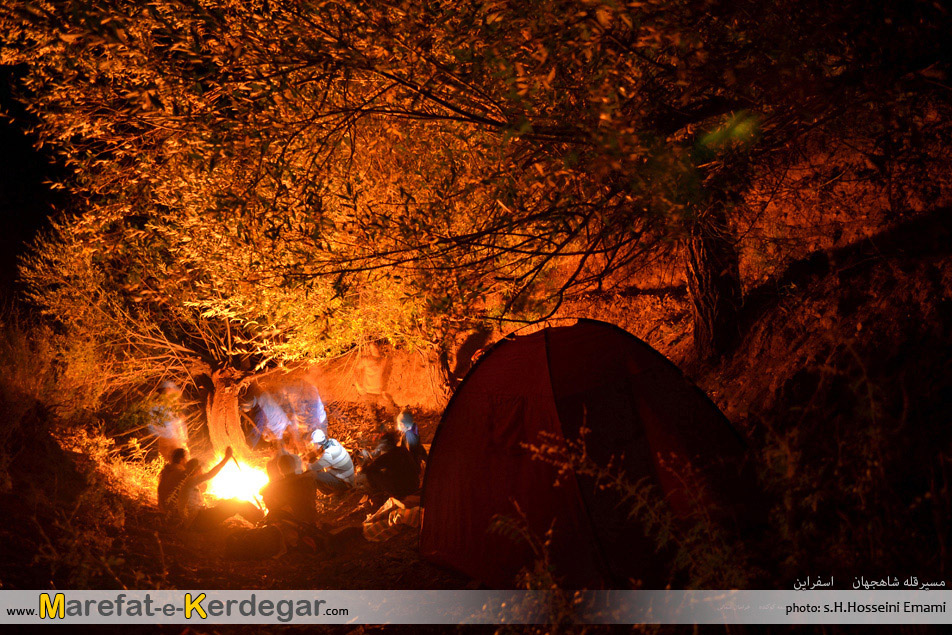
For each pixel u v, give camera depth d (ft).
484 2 13.74
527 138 15.93
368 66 15.43
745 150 17.46
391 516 23.70
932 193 20.88
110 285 41.14
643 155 13.98
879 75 14.60
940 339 15.88
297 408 36.40
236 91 15.89
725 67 14.47
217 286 26.99
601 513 15.24
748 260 26.84
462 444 18.38
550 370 16.37
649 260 31.86
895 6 14.08
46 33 14.92
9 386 21.61
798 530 12.00
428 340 29.91
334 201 20.72
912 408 14.11
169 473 22.53
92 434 31.12
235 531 20.65
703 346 25.73
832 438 15.03
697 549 12.67
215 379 35.96
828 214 24.06
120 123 18.76
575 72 16.24
